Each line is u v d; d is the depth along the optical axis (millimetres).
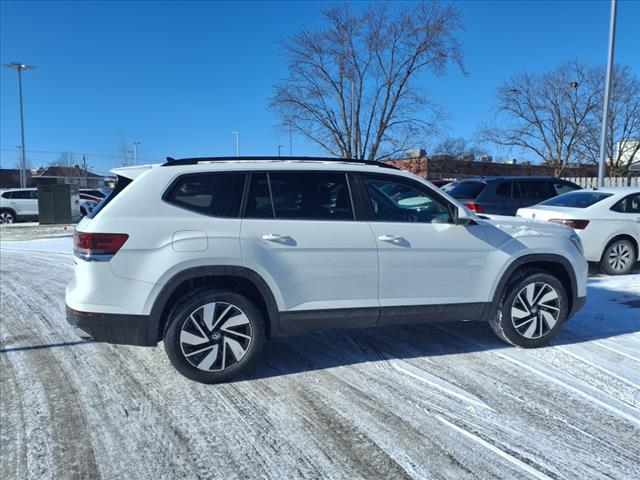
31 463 2975
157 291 3766
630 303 6434
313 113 30062
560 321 4758
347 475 2852
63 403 3723
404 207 4391
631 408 3615
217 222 3891
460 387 3936
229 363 3992
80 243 3789
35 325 5703
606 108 14609
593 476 2834
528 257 4633
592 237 8008
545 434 3262
